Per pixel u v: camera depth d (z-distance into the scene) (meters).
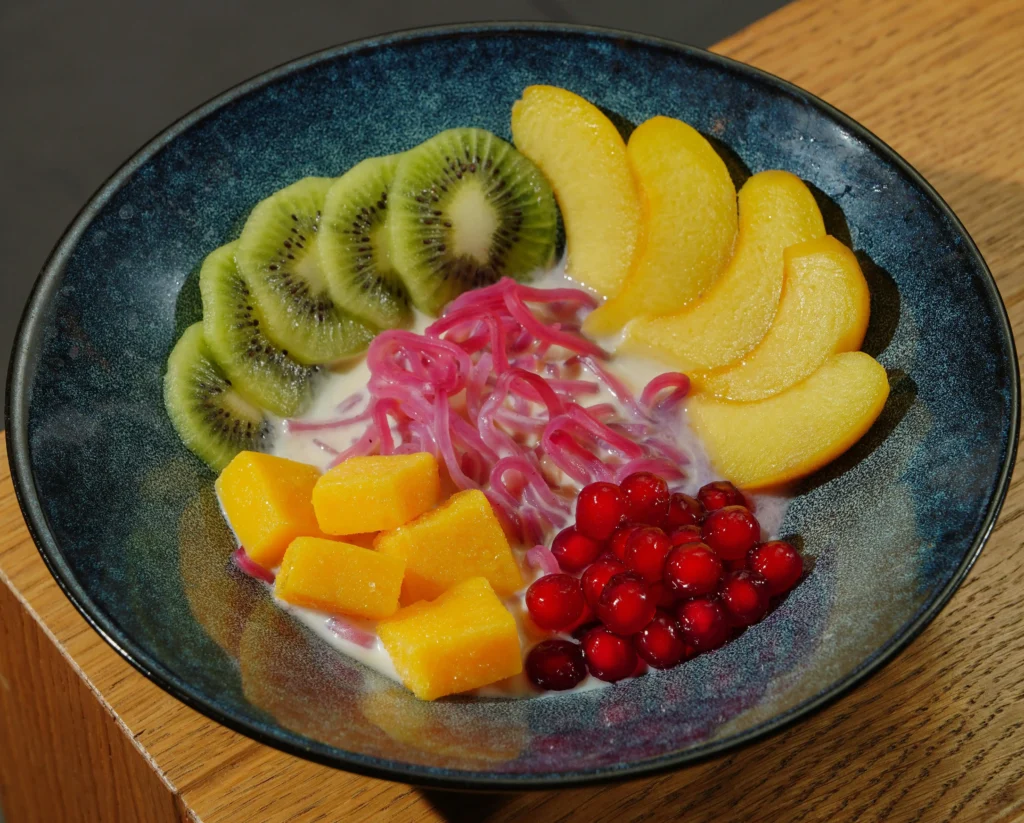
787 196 0.51
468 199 0.53
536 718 0.46
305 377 0.52
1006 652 0.48
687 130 0.52
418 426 0.51
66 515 0.47
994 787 0.46
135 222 0.51
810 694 0.44
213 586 0.48
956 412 0.48
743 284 0.51
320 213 0.53
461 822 0.46
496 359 0.52
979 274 0.48
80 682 0.48
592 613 0.48
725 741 0.43
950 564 0.45
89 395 0.49
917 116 0.56
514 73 0.53
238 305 0.51
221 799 0.47
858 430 0.48
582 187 0.53
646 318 0.52
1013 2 0.58
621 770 0.43
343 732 0.44
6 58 0.77
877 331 0.50
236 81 0.75
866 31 0.58
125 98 0.75
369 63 0.53
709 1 0.77
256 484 0.48
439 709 0.46
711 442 0.50
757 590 0.47
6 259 0.70
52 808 0.50
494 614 0.46
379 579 0.47
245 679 0.45
